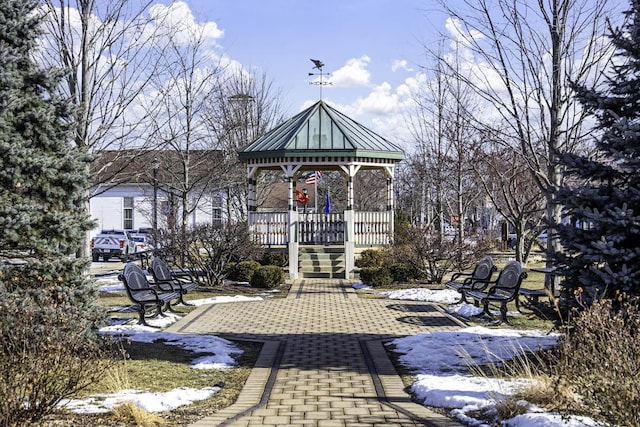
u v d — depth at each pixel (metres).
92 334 8.84
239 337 11.67
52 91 9.48
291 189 23.17
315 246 23.88
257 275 19.61
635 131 8.30
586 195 8.61
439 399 7.34
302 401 7.48
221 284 19.72
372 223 24.27
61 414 6.59
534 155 14.62
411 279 20.23
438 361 9.43
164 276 16.05
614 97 8.94
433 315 14.25
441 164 28.16
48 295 8.43
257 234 23.09
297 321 13.55
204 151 27.09
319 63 25.09
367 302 16.53
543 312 9.18
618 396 5.77
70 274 9.18
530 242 24.31
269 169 25.92
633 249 8.36
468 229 27.88
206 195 35.72
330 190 50.25
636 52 8.95
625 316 7.93
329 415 6.88
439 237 20.02
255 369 9.12
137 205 47.62
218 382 8.38
